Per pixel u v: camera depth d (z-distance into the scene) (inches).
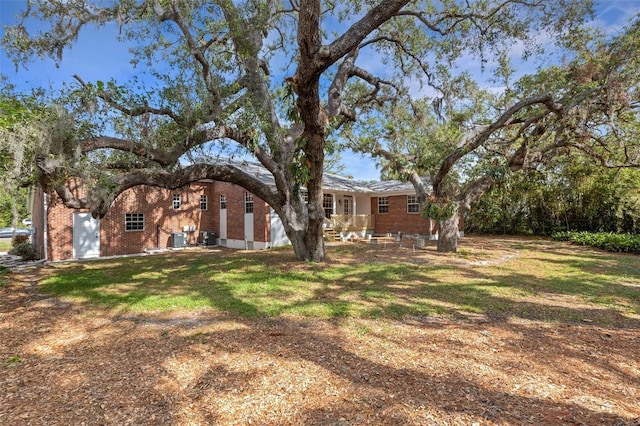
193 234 744.3
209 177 388.8
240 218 711.1
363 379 132.8
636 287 295.4
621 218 676.1
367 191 805.2
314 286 300.7
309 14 229.0
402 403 114.7
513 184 797.2
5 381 139.9
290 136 438.9
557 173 752.3
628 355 156.0
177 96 305.3
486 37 380.8
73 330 205.8
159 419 110.4
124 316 229.0
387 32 438.9
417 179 563.2
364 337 179.0
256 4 329.1
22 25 303.9
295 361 150.3
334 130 484.7
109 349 173.0
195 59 327.0
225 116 340.2
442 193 513.3
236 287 298.5
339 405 115.3
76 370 149.2
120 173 337.4
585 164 687.1
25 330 207.3
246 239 693.3
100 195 285.4
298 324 202.4
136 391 129.0
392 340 174.7
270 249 605.0
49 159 250.2
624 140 513.3
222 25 336.8
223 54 364.8
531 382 128.7
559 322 205.3
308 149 350.0
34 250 559.2
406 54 471.8
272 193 440.5
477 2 360.8
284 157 422.3
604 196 695.1
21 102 262.4
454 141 530.6
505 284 305.3
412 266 397.4
